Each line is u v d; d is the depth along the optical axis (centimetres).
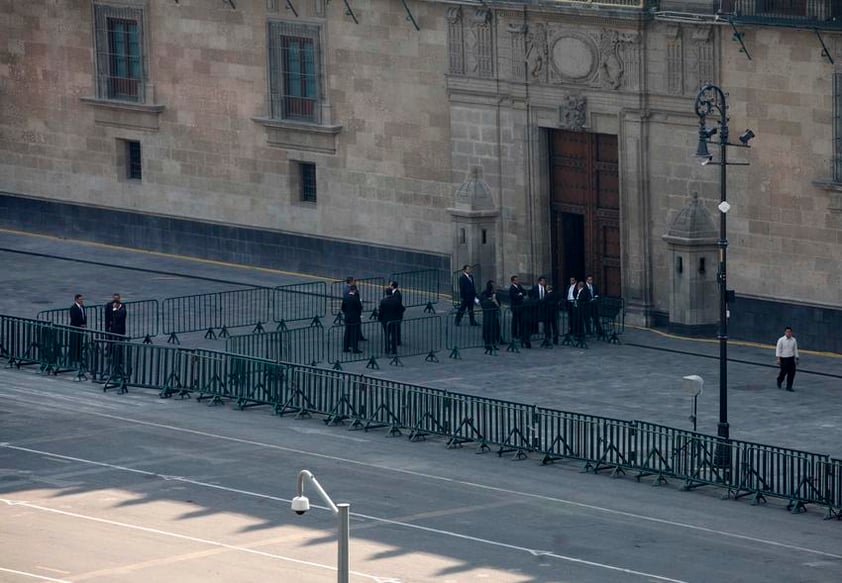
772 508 7988
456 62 11306
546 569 7188
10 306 11469
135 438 8931
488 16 11106
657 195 10694
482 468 8494
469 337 10731
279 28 12062
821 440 8800
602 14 10569
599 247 11056
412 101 11581
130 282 12125
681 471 8275
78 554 7419
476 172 11381
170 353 10400
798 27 9862
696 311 10550
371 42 11694
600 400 9481
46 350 10162
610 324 10812
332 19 11812
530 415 8775
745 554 7375
